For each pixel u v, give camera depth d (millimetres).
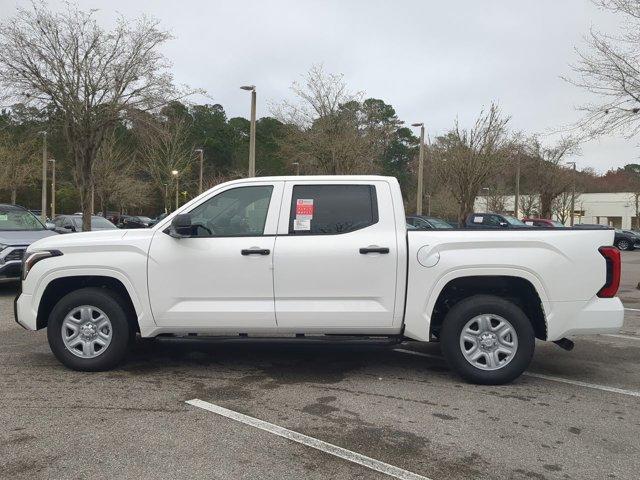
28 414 4328
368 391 5039
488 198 43688
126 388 5012
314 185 5402
